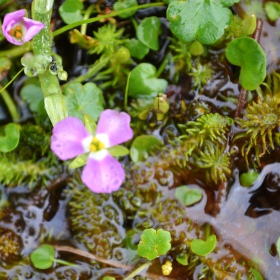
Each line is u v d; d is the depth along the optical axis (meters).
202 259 0.15
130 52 0.16
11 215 0.16
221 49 0.16
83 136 0.14
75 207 0.16
